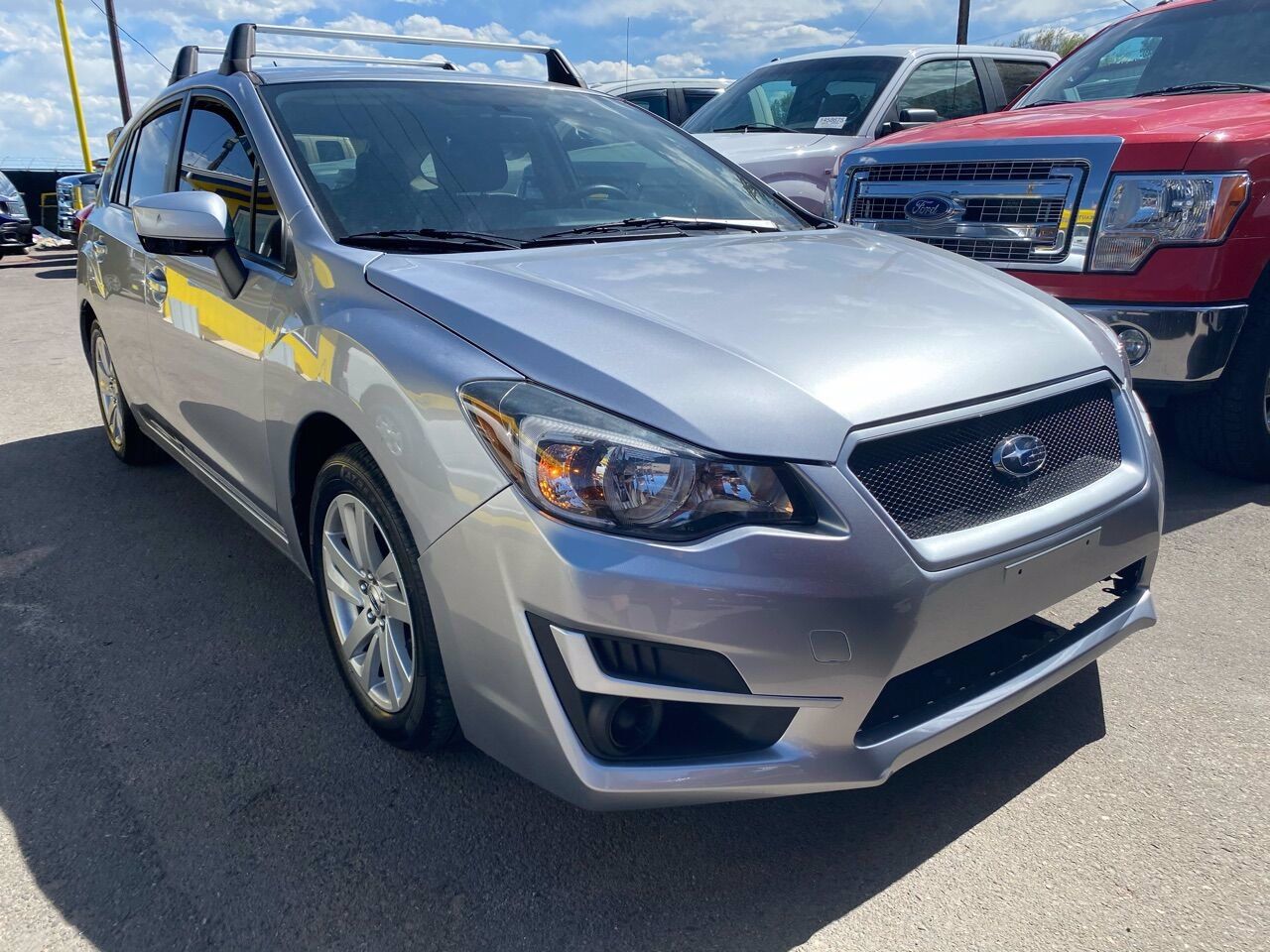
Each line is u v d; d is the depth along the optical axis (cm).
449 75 338
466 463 191
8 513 416
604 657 180
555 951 188
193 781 237
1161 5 538
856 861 210
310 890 203
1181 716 255
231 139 306
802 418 183
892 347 207
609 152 327
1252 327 375
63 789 234
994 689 209
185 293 313
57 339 857
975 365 207
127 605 329
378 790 233
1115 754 241
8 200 1609
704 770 185
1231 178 354
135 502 425
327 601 258
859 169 470
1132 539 229
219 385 295
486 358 198
